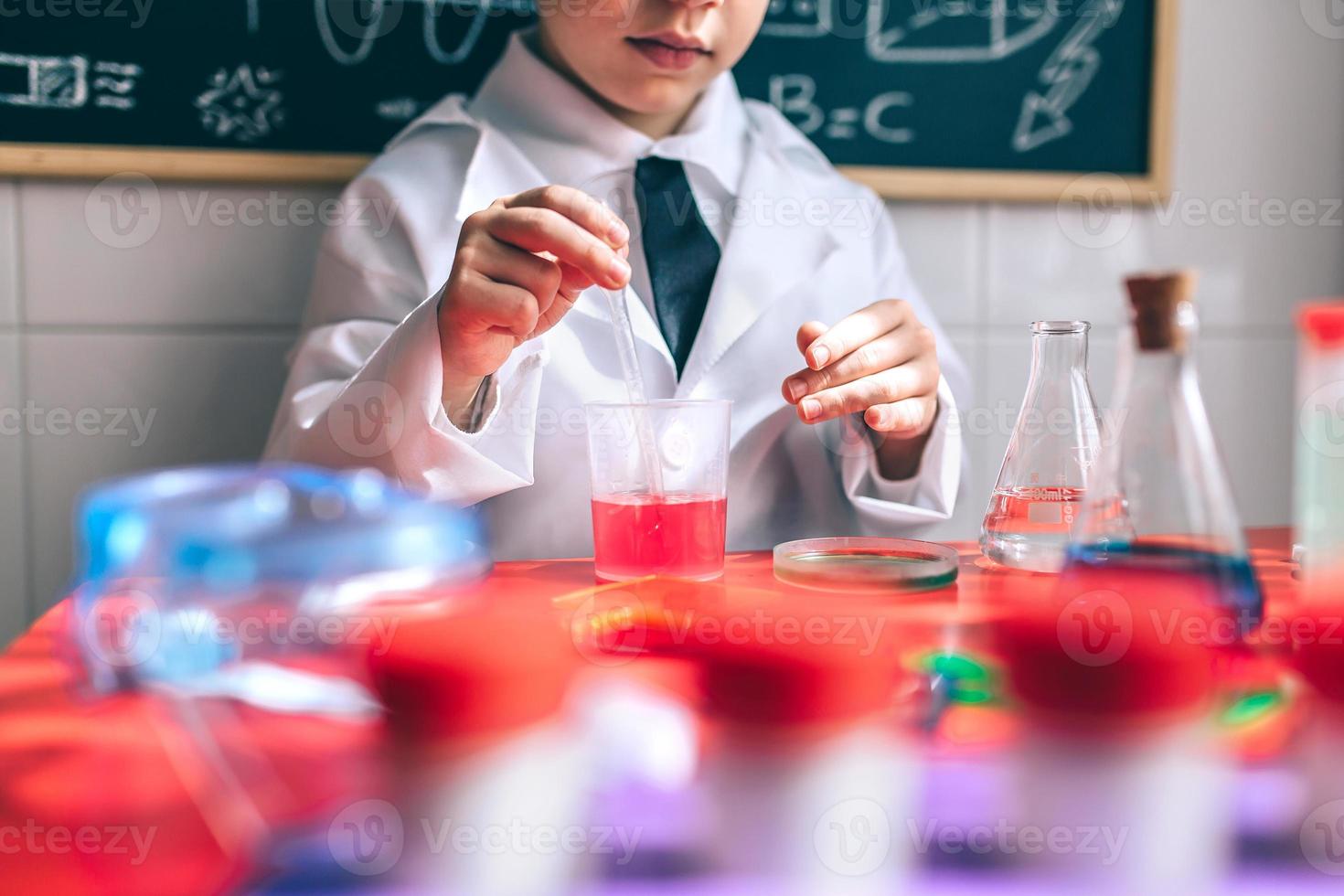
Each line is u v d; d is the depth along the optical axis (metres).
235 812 0.33
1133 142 1.35
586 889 0.31
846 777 0.39
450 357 0.81
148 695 0.38
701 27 0.99
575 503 1.04
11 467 1.16
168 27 1.14
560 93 1.09
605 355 1.05
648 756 0.40
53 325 1.16
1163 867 0.32
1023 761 0.40
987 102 1.32
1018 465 0.69
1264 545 0.78
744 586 0.61
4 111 1.12
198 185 1.17
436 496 0.86
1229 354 1.42
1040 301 1.36
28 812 0.33
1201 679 0.42
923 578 0.62
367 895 0.30
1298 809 0.36
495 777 0.38
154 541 0.37
